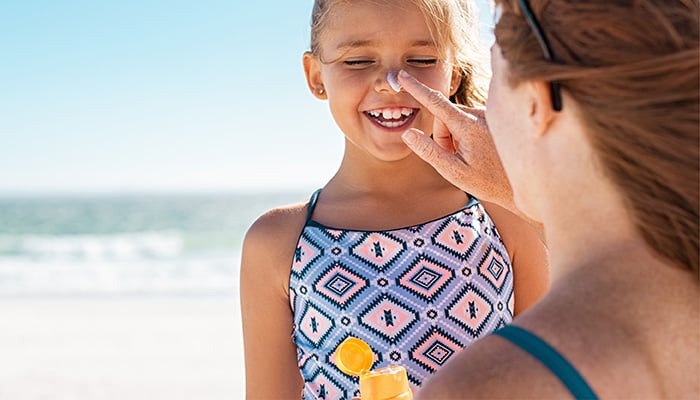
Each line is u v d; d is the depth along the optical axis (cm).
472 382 86
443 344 182
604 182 93
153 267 1750
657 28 90
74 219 3984
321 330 187
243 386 750
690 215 90
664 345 90
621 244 93
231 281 1464
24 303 1260
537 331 89
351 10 185
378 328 182
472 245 190
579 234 95
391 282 185
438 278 186
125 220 3841
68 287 1448
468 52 202
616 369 87
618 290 91
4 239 2859
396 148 186
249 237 202
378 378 134
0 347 948
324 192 206
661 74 89
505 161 105
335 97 190
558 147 96
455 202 197
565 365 86
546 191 99
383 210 194
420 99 159
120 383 773
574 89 92
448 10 189
